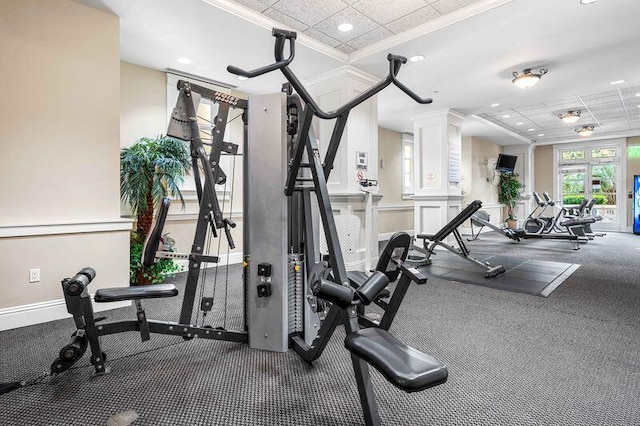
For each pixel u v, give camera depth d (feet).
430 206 22.30
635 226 30.58
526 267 16.17
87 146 9.85
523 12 10.62
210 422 4.99
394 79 5.48
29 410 5.28
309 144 6.23
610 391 5.78
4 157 8.60
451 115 21.99
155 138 14.47
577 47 13.14
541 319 9.28
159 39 11.98
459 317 9.46
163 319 9.35
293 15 11.13
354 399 5.54
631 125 28.43
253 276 7.37
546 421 5.00
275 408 5.31
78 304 6.06
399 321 9.16
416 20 11.56
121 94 13.79
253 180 7.36
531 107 22.26
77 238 9.64
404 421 5.01
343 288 4.54
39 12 9.06
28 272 8.88
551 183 35.88
